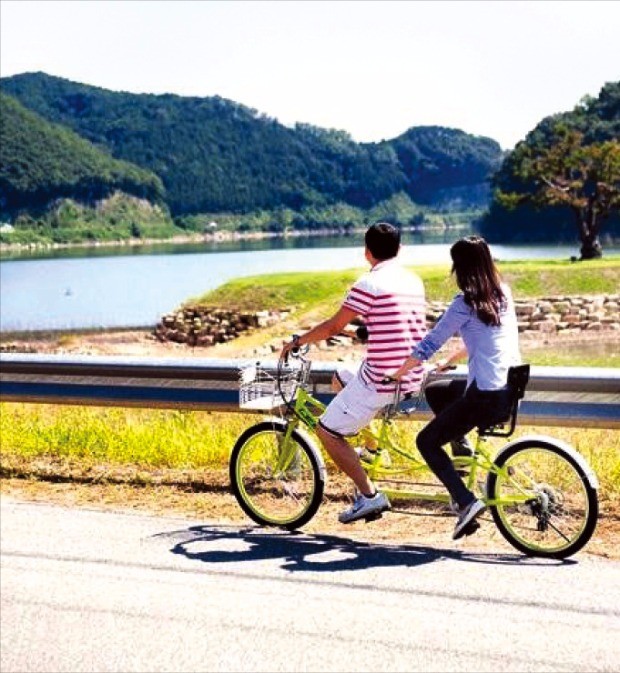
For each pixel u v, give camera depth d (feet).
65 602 19.26
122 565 21.45
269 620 18.06
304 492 24.07
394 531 23.72
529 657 16.06
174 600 19.24
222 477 29.53
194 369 30.30
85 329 232.94
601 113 470.80
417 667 15.81
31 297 373.61
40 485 29.45
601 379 25.32
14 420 37.22
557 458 21.52
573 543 20.85
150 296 357.00
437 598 18.84
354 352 144.25
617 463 27.68
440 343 20.84
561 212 639.35
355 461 22.43
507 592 19.06
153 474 30.17
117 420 36.83
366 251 22.57
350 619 17.98
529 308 168.14
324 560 21.44
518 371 20.80
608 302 170.81
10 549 22.71
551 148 260.83
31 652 16.94
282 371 23.57
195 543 22.99
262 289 199.00
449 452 29.68
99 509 26.37
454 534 21.04
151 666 16.26
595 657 16.01
